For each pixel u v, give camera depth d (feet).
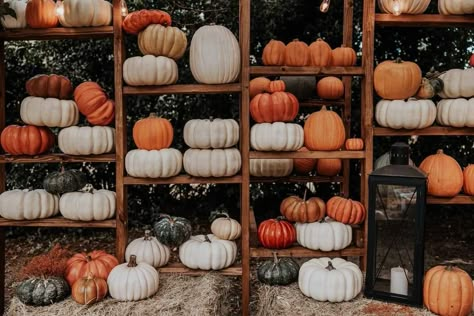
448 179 8.81
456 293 7.45
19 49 15.76
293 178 11.40
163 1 16.08
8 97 15.83
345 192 11.46
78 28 9.17
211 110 16.43
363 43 9.23
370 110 9.12
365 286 8.38
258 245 9.57
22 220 9.29
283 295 8.49
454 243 15.55
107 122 9.38
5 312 9.75
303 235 9.18
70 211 9.21
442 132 9.12
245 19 8.97
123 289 8.19
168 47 9.05
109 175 16.85
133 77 8.91
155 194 17.48
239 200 17.31
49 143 9.52
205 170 8.96
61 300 8.32
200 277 9.25
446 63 16.19
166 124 9.23
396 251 8.17
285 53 9.35
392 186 8.07
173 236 9.42
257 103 9.02
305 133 9.27
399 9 8.80
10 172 16.20
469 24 9.39
